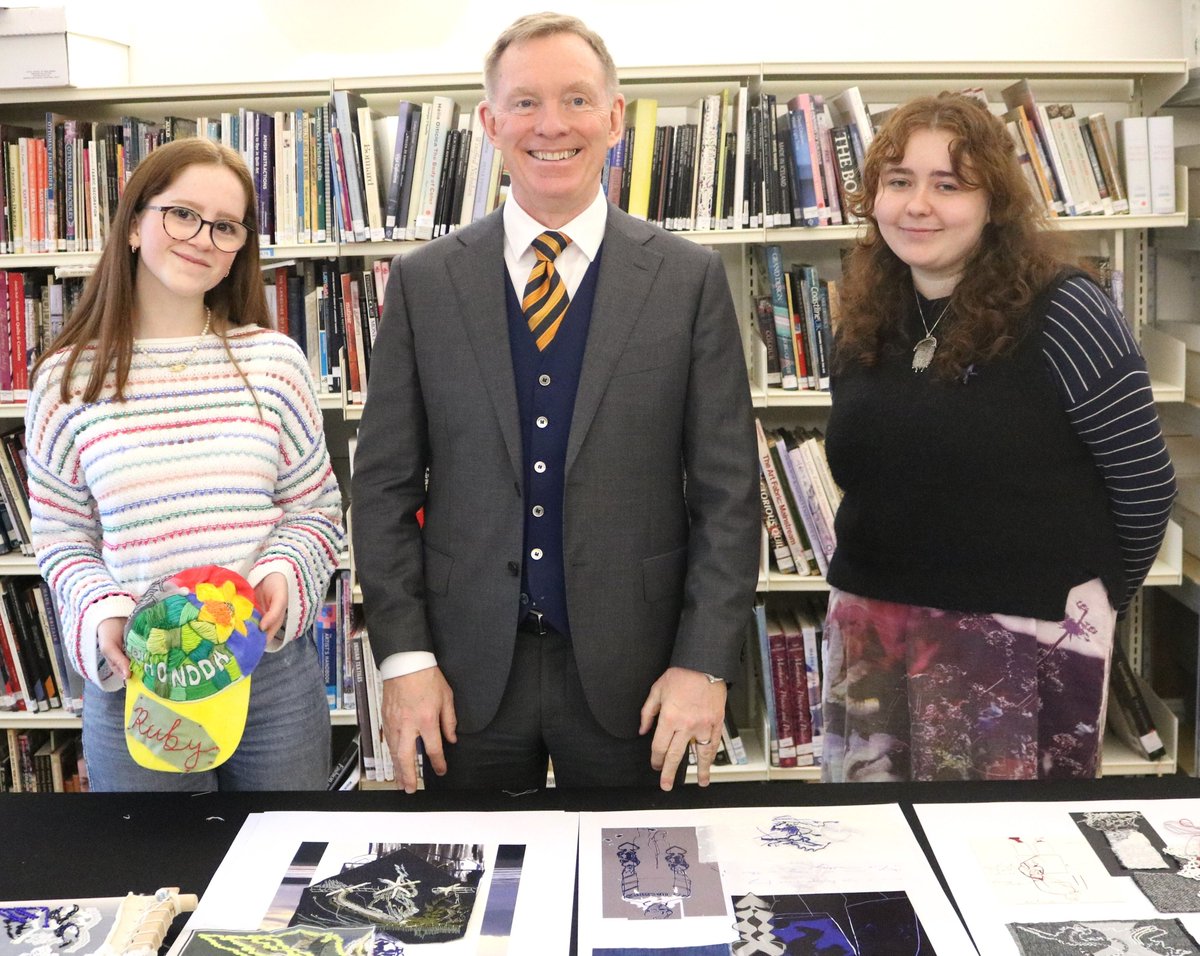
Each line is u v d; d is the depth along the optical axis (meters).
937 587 1.52
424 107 2.42
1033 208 1.46
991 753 1.52
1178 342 2.52
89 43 2.49
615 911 1.01
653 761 1.39
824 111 2.44
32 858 1.12
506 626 1.44
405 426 1.50
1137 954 0.94
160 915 1.00
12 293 2.54
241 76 2.71
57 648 2.68
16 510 2.62
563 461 1.44
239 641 1.24
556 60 1.35
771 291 2.50
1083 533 1.47
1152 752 2.60
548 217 1.44
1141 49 2.66
